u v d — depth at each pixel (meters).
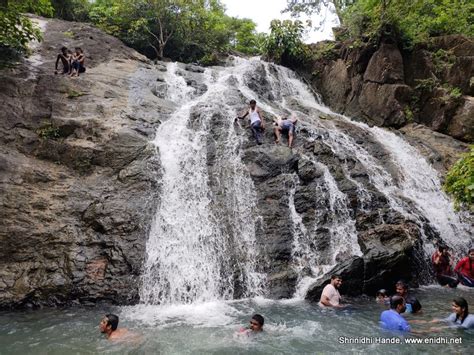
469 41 15.23
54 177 9.35
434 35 16.84
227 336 5.73
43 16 19.97
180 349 5.27
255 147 10.70
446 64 15.39
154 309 7.21
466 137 14.23
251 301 7.72
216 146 10.77
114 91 12.52
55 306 7.36
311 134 12.13
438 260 9.12
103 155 9.85
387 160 12.72
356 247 9.03
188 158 10.22
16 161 9.41
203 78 16.12
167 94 13.95
